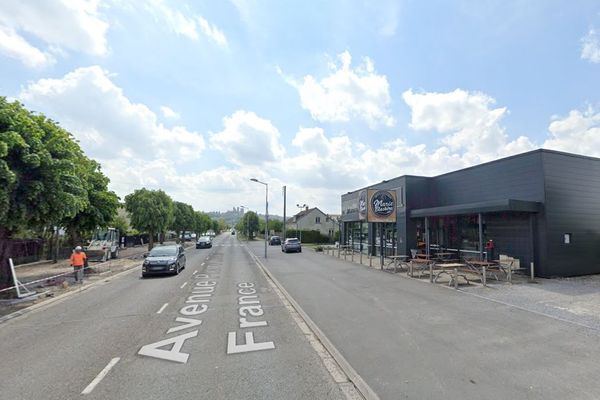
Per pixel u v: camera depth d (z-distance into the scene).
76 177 12.59
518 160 15.56
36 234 21.48
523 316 8.41
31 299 11.27
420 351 6.14
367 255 27.64
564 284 12.69
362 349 6.27
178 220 50.50
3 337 7.29
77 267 14.35
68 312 9.55
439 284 13.28
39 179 11.08
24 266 21.95
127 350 6.33
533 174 14.70
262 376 5.17
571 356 5.83
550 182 14.36
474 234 18.12
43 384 4.93
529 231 14.44
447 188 20.91
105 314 9.20
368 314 8.82
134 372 5.32
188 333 7.36
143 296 11.67
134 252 34.56
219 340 6.88
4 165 9.24
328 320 8.29
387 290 12.17
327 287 13.01
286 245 32.84
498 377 5.04
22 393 4.66
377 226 26.73
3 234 11.56
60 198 11.59
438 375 5.13
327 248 35.59
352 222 32.25
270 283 14.39
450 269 16.06
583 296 10.65
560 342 6.54
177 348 6.42
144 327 7.85
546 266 13.94
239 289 12.95
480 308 9.27
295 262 23.20
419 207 22.03
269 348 6.42
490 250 16.72
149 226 32.41
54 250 23.66
